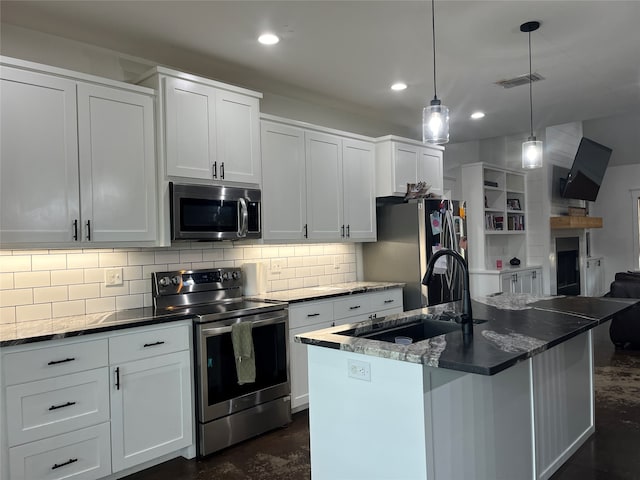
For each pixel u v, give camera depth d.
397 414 1.85
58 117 2.66
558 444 2.68
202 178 3.26
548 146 7.12
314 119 4.74
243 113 3.54
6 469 2.22
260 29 3.04
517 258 7.11
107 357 2.57
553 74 4.04
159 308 3.27
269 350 3.33
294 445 3.08
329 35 3.15
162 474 2.72
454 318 2.52
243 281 3.85
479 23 3.04
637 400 3.69
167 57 3.47
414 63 3.69
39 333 2.38
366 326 2.35
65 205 2.68
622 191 9.18
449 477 1.88
